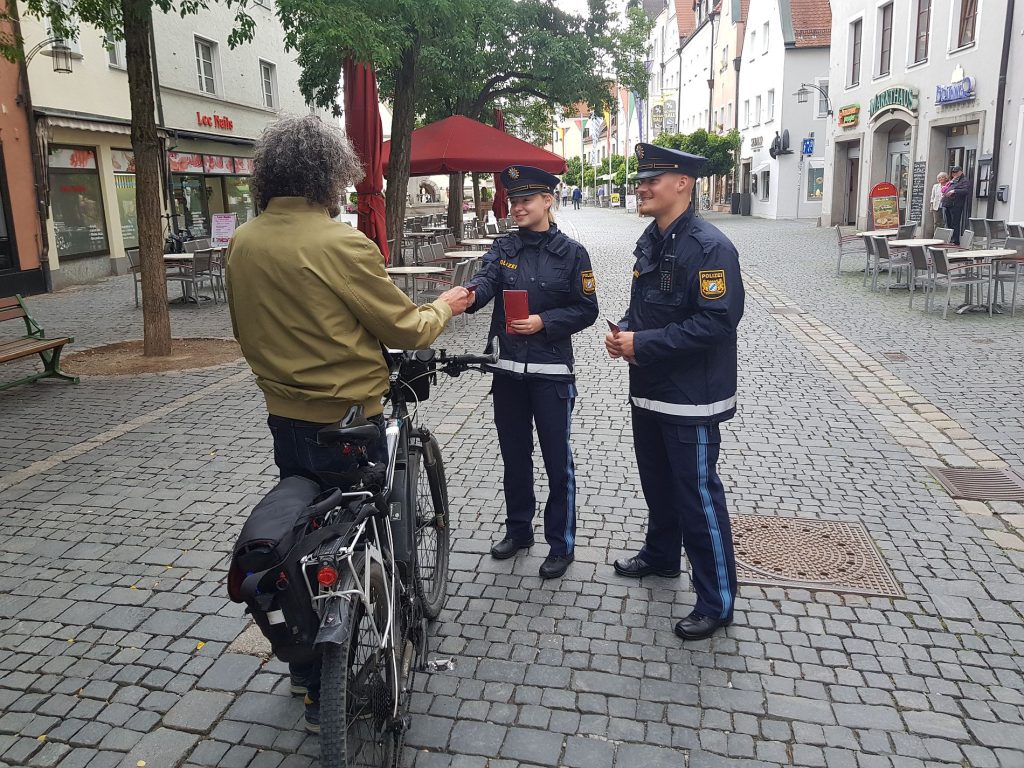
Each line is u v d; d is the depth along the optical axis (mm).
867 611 3574
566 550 3918
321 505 2236
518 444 3973
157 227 8961
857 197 28047
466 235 24141
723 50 44906
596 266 17922
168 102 20531
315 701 2746
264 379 2619
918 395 7039
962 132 20641
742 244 22766
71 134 17078
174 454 5797
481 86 20500
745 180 41875
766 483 5086
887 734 2801
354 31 9664
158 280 9047
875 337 9562
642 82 21875
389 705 2506
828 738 2787
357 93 10461
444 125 14062
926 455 5559
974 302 11516
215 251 14023
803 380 7648
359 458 2496
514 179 3662
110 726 2920
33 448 6008
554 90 20578
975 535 4312
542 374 3738
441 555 3648
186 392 7582
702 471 3320
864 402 6871
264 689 3111
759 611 3592
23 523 4633
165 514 4734
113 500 4953
